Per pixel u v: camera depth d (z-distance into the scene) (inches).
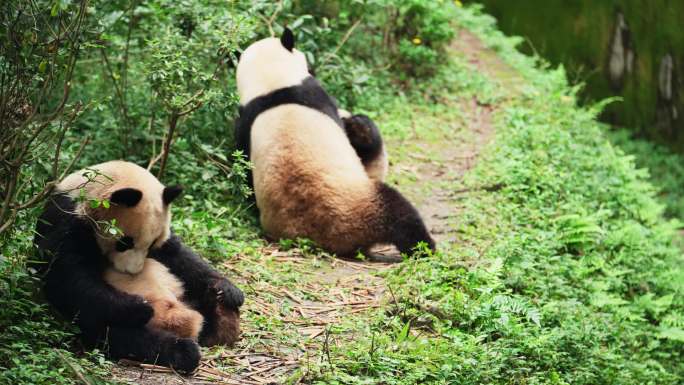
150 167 319.9
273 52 364.8
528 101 548.1
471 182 415.5
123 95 354.9
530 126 482.3
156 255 237.9
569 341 285.0
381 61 541.6
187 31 365.1
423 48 537.6
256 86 351.3
